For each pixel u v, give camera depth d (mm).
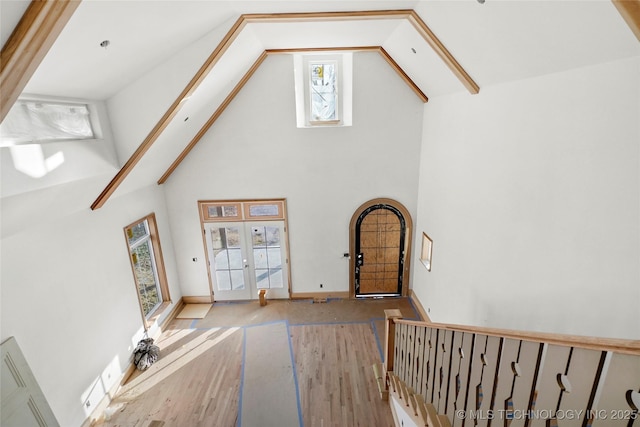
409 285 6723
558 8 1996
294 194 6207
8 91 1786
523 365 1613
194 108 4543
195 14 2965
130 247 5070
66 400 3621
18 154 2646
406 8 3453
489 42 2859
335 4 3326
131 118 3832
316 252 6555
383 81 5625
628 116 1893
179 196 6184
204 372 4875
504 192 3223
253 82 5578
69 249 3781
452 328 2340
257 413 4156
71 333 3752
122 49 2848
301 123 6047
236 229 6426
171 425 4020
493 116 3396
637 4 1300
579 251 2295
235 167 6039
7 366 2965
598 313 2154
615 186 1994
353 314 6258
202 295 6742
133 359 4957
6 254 3025
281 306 6574
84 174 3377
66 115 3275
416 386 3266
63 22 1729
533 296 2818
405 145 5941
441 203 4992
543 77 2609
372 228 6449
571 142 2340
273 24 3904
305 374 4789
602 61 2047
